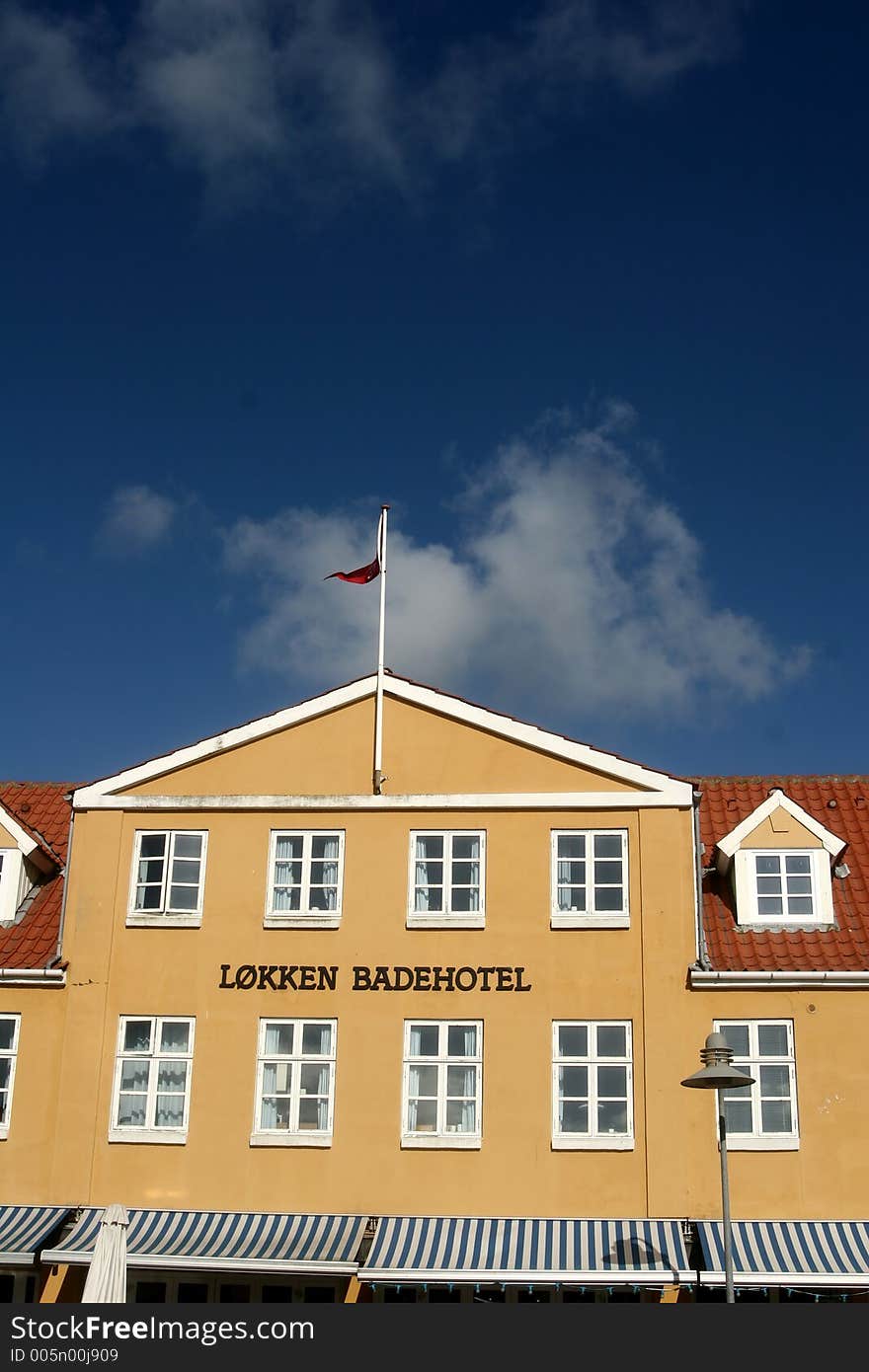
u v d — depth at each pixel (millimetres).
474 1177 29609
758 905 31750
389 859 31953
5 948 32562
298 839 32438
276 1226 29297
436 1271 26891
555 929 31078
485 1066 30297
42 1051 31406
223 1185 30031
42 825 37000
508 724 32438
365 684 33125
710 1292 28250
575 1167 29484
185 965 31688
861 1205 28656
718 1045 25328
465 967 31031
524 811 31969
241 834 32531
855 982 29891
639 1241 28156
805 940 31031
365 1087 30438
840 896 32250
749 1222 28641
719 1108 26344
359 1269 27219
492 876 31594
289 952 31547
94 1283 25953
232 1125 30438
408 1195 29609
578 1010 30516
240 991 31375
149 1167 30297
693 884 31125
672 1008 30234
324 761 32812
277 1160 30109
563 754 32125
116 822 32875
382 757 32625
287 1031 31125
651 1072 29859
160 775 33125
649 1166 29250
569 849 31766
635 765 31875
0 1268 30234
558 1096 30094
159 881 32406
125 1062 31234
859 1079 29438
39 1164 30562
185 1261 27594
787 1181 28922
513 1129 29828
